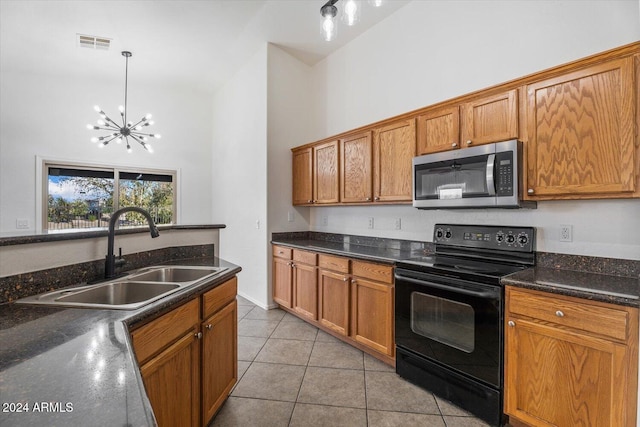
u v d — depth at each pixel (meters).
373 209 3.16
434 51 2.67
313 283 3.03
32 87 4.16
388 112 3.07
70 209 4.45
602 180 1.55
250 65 4.07
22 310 1.10
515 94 1.87
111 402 0.56
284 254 3.48
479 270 1.84
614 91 1.51
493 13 2.28
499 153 1.88
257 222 3.91
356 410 1.83
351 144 3.00
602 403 1.32
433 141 2.32
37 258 1.31
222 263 2.07
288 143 3.87
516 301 1.59
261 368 2.30
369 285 2.43
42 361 0.72
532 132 1.79
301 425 1.71
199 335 1.49
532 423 1.53
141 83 4.87
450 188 2.15
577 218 1.85
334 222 3.65
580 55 1.87
